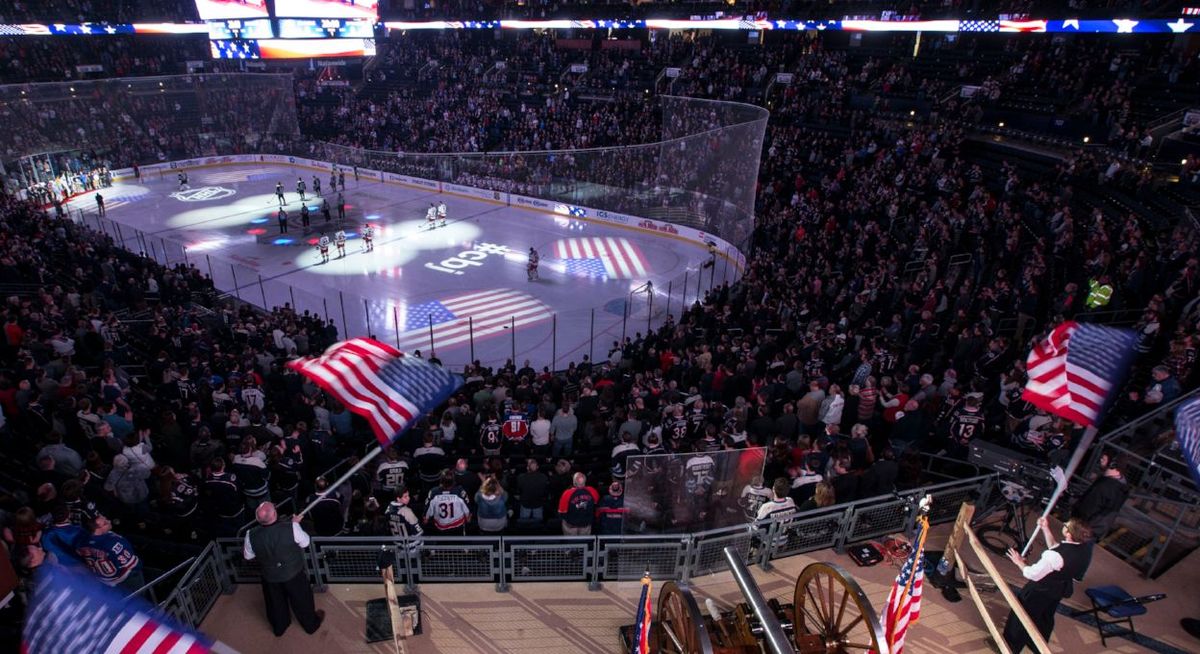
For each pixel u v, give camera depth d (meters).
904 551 8.66
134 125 47.16
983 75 36.62
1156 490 9.05
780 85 42.50
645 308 27.12
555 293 28.64
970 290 19.52
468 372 16.09
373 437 12.88
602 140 43.50
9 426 12.27
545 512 10.36
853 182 31.41
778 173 34.34
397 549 7.95
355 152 48.88
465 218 40.00
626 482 7.94
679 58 49.88
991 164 31.45
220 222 37.81
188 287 24.36
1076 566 6.61
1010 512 8.81
